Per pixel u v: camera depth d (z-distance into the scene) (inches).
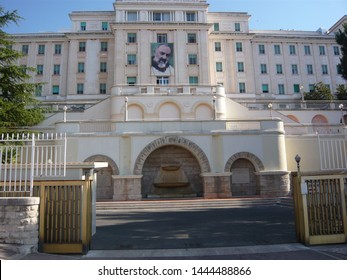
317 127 1098.7
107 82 1915.6
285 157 963.3
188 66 1809.8
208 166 922.1
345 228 343.0
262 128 959.0
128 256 306.0
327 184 349.7
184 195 961.5
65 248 318.3
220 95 1248.8
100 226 506.0
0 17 816.3
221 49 1979.6
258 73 2052.2
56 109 1362.0
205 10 1904.5
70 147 897.5
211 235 412.2
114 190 889.5
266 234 410.3
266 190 922.7
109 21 2049.7
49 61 1974.7
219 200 824.3
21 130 817.5
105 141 914.7
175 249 333.7
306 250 316.5
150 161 978.7
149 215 647.8
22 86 841.5
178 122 942.4
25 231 313.9
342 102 1510.8
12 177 378.0
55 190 330.3
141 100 1208.2
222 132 936.9
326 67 2135.8
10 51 839.1
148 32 1833.2
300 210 346.9
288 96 2009.1
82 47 1957.4
